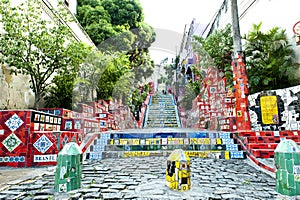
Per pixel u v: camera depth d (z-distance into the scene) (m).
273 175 3.88
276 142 5.72
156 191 2.91
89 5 15.45
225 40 10.42
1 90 6.66
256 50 8.71
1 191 2.98
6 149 4.83
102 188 3.07
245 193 2.90
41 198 2.71
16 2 7.47
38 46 6.82
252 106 7.09
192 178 3.65
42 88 7.66
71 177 3.00
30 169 4.48
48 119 5.75
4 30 6.81
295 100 6.31
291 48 7.93
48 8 8.99
